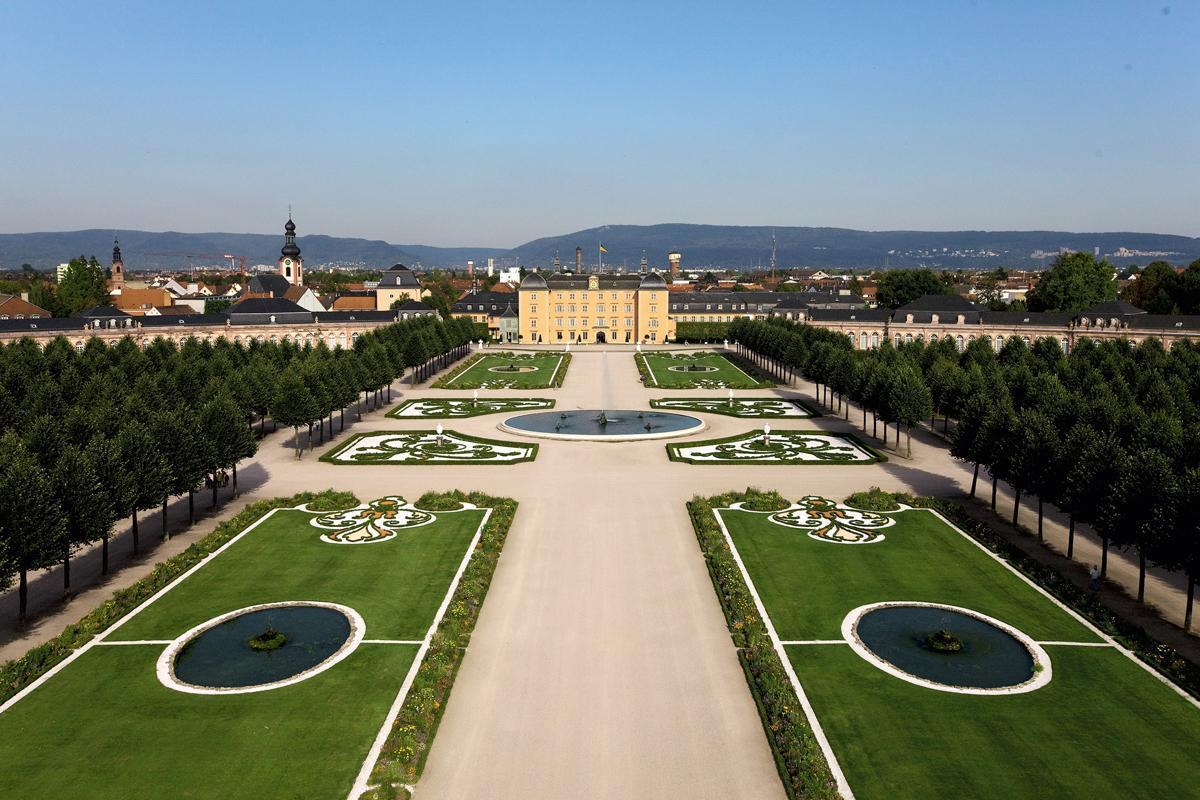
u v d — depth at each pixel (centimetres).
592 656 7638
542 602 8850
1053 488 10444
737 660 7588
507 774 5856
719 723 6544
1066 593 8994
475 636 8025
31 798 5509
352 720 6506
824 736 6334
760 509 12125
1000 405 12550
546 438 17400
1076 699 6862
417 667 7375
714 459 15512
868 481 13988
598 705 6788
